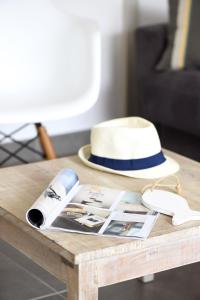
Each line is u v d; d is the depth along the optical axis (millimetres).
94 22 2881
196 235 1652
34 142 3643
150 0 3898
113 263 1547
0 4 2877
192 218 1681
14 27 2902
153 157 2059
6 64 2895
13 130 3621
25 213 1725
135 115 3963
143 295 2186
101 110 3916
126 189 1918
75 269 1517
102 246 1532
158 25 3598
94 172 2051
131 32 3881
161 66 3455
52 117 2641
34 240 1668
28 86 2887
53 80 2885
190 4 3410
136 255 1574
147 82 3502
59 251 1537
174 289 2229
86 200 1814
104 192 1874
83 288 1521
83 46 2840
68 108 2680
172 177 2002
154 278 2289
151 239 1579
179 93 3277
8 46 2898
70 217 1691
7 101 2814
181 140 3523
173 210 1719
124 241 1560
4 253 2475
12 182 1945
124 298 2164
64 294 2199
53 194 1750
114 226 1635
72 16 2904
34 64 2908
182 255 1646
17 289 2225
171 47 3441
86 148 2227
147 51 3523
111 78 3893
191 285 2256
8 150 3555
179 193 1874
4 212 1743
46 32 2904
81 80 2824
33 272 2340
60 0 3613
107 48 3830
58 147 3652
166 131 3588
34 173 2025
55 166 2096
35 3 2902
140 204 1793
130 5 3832
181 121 3293
